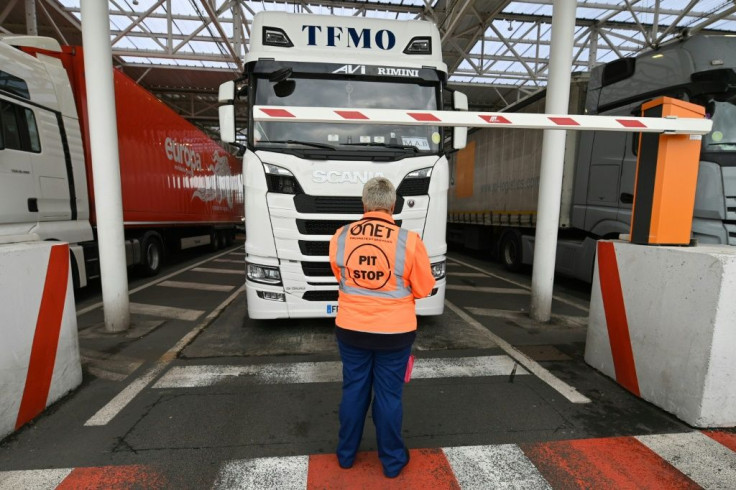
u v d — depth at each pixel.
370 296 2.20
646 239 3.38
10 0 9.66
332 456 2.50
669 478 2.32
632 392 3.35
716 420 2.80
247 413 2.99
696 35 5.19
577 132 6.93
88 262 6.34
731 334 2.71
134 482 2.24
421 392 3.35
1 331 2.59
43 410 2.96
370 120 2.81
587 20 12.55
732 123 4.88
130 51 11.61
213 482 2.25
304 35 4.59
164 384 3.44
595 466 2.43
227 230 16.56
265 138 4.27
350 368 2.28
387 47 4.70
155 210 8.55
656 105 3.28
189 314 5.61
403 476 2.33
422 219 4.33
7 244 3.04
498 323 5.25
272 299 4.30
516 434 2.76
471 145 11.48
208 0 9.52
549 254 5.21
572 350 4.32
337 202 4.18
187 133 10.64
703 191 4.95
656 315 3.11
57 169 5.66
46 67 5.53
